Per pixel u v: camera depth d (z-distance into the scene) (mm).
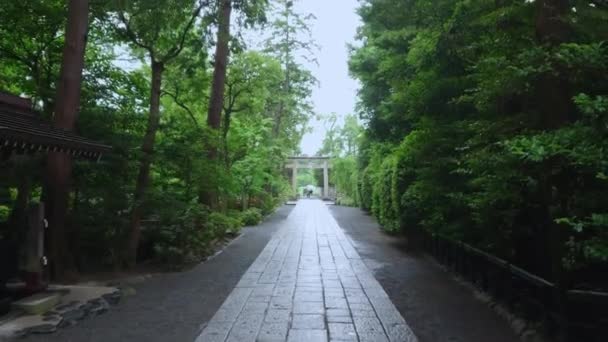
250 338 3984
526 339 3883
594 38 3385
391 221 10664
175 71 10523
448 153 5980
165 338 4031
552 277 3695
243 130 14109
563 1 3486
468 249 5898
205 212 8703
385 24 10266
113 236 7176
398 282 6395
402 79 7562
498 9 4180
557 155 3174
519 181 3885
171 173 8219
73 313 4539
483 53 4855
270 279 6535
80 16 6137
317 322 4457
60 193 6031
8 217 6844
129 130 7379
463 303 5238
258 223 15133
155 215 7965
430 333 4152
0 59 7637
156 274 7016
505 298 4855
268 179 17812
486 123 4172
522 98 4062
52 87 7512
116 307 5098
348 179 28906
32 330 4074
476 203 4555
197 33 8453
